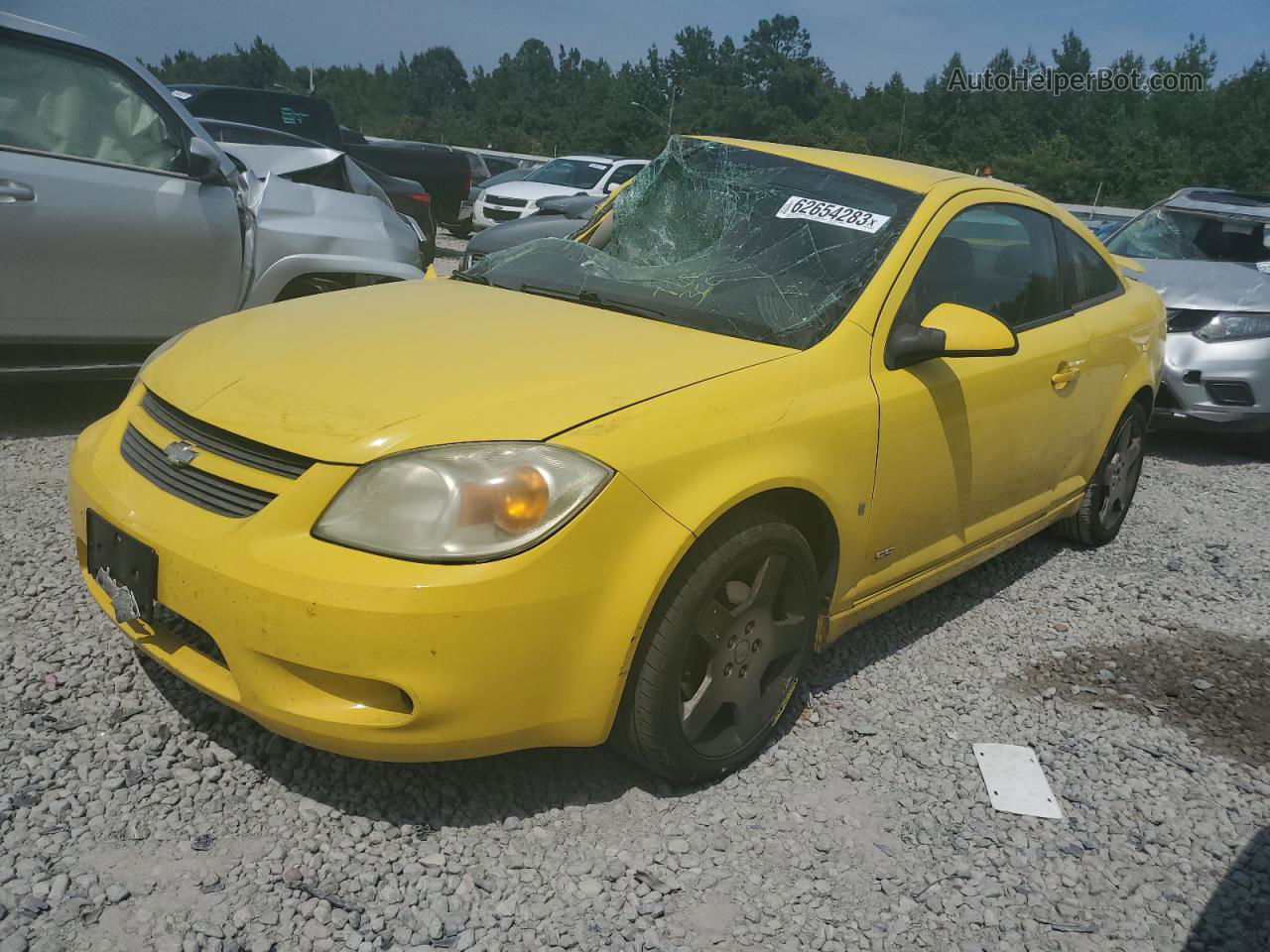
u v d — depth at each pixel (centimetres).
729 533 248
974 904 240
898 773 288
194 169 496
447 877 229
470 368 248
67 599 329
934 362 314
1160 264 722
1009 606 410
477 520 213
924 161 9769
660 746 248
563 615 221
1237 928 242
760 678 274
